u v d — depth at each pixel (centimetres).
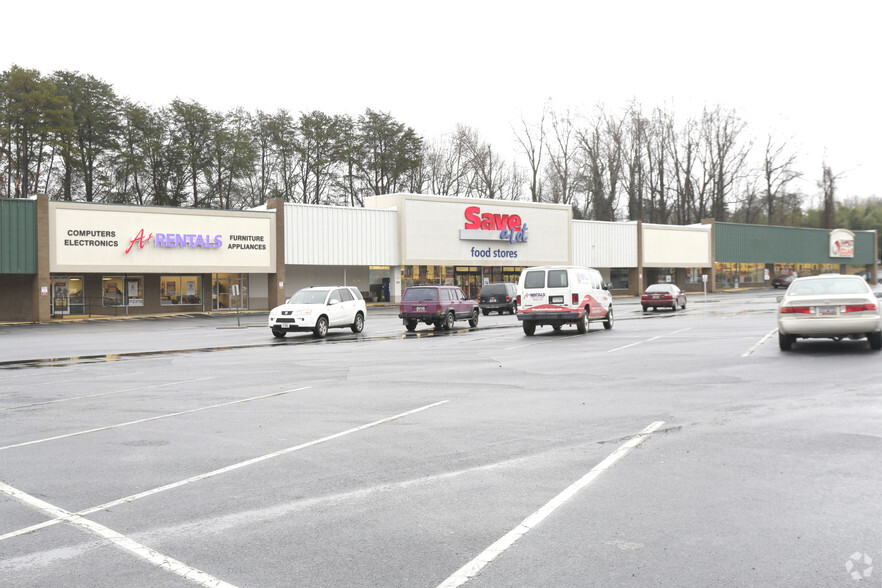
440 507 561
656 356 1633
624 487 605
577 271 2398
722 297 6250
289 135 7744
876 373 1244
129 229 4172
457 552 468
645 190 8781
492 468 676
